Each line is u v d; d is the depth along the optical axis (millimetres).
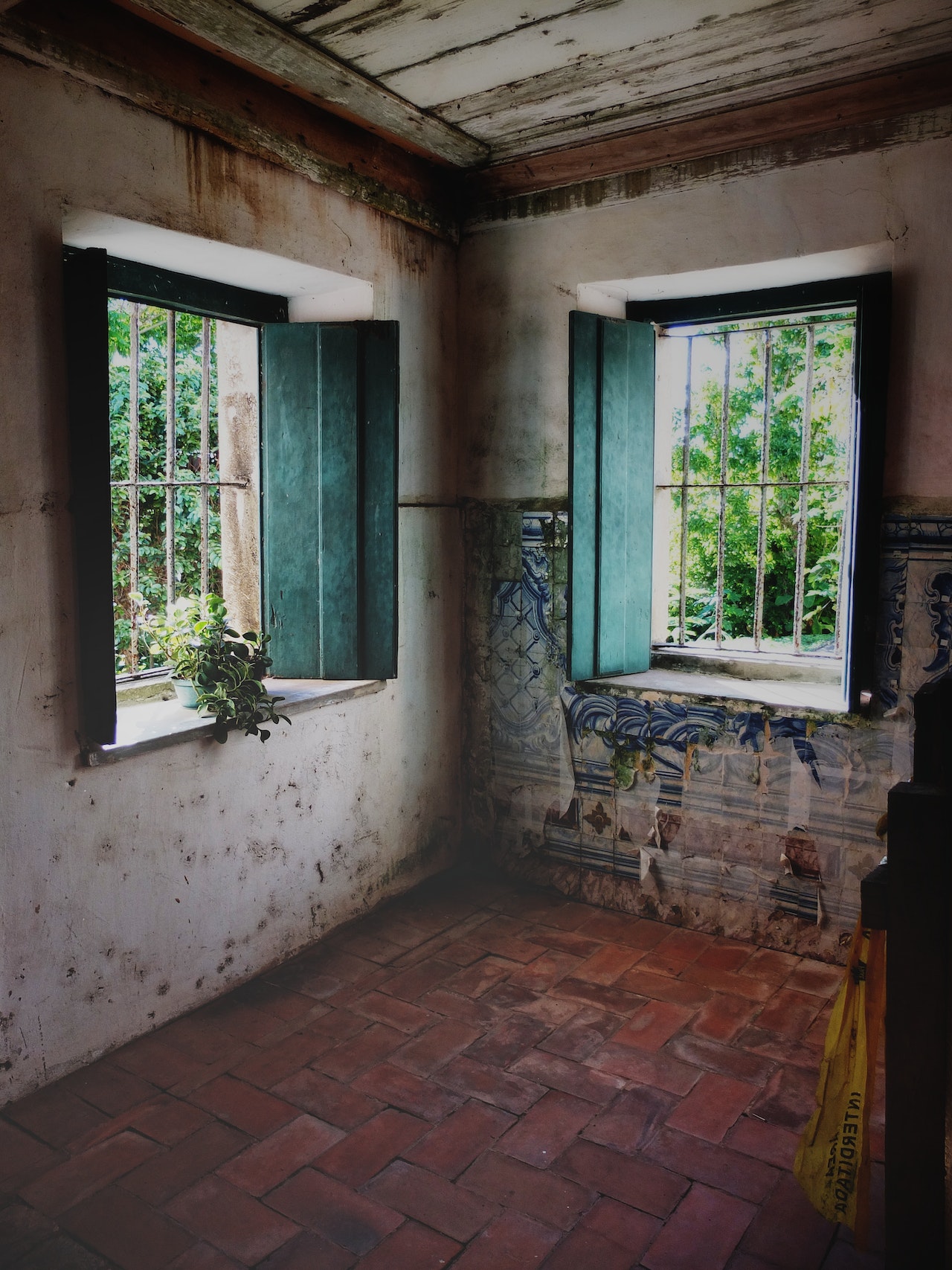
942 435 3176
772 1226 2260
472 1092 2773
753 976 3467
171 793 3055
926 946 1682
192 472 5359
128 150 2754
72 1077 2818
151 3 2648
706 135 3510
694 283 3789
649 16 2729
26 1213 2289
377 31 2812
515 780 4324
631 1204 2330
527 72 3113
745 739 3664
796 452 5867
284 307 3848
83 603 2676
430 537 4184
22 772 2605
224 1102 2717
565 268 3938
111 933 2898
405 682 4094
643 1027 3123
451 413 4281
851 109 3229
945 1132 1710
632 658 4113
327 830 3723
